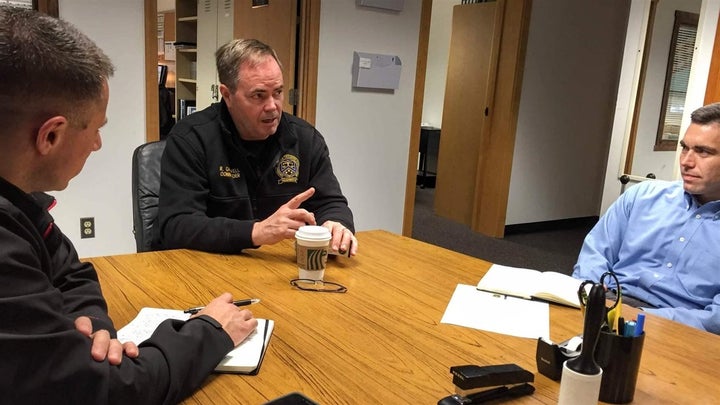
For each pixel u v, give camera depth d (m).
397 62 3.71
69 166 0.76
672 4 3.05
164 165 1.71
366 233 1.87
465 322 1.15
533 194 4.97
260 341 0.98
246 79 1.68
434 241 4.57
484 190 4.85
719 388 0.94
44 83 0.68
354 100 3.63
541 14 4.51
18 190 0.73
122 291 1.22
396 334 1.08
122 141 2.92
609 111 5.31
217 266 1.42
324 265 1.35
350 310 1.18
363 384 0.88
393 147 3.91
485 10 4.72
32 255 0.70
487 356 1.01
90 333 0.78
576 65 4.89
